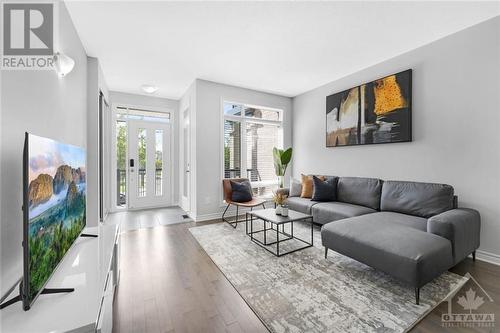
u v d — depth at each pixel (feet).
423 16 7.52
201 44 9.23
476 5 6.98
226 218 13.76
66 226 4.56
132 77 12.89
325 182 12.26
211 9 7.10
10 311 3.20
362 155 11.92
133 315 5.19
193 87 13.46
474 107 8.06
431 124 9.20
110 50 9.62
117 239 6.41
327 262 7.82
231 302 5.70
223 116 14.08
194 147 13.32
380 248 6.14
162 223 12.69
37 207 3.30
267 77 12.96
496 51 7.56
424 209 8.51
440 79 8.91
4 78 3.70
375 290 6.13
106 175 14.66
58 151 4.18
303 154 15.89
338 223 7.90
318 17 7.55
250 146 15.62
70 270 4.37
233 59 10.62
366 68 11.63
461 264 7.54
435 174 9.11
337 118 12.99
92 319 3.08
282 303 5.61
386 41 9.09
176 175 17.72
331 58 10.59
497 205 7.59
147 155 16.63
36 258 3.24
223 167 14.06
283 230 11.16
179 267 7.54
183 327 4.84
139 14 7.29
